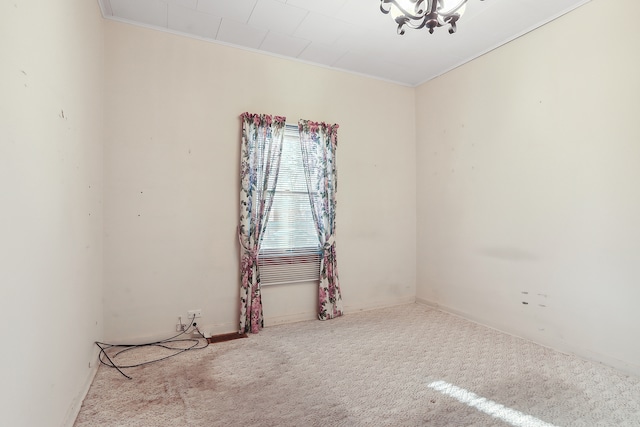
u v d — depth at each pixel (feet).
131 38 9.34
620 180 7.76
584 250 8.46
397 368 8.03
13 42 3.92
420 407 6.40
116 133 9.13
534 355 8.71
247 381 7.38
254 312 10.49
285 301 11.50
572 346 8.71
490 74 10.98
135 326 9.35
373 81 13.32
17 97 4.01
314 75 12.10
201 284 10.16
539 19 9.26
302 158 11.74
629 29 7.61
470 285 11.68
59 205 5.48
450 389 7.06
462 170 12.00
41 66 4.75
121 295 9.18
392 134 13.74
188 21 9.42
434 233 13.24
